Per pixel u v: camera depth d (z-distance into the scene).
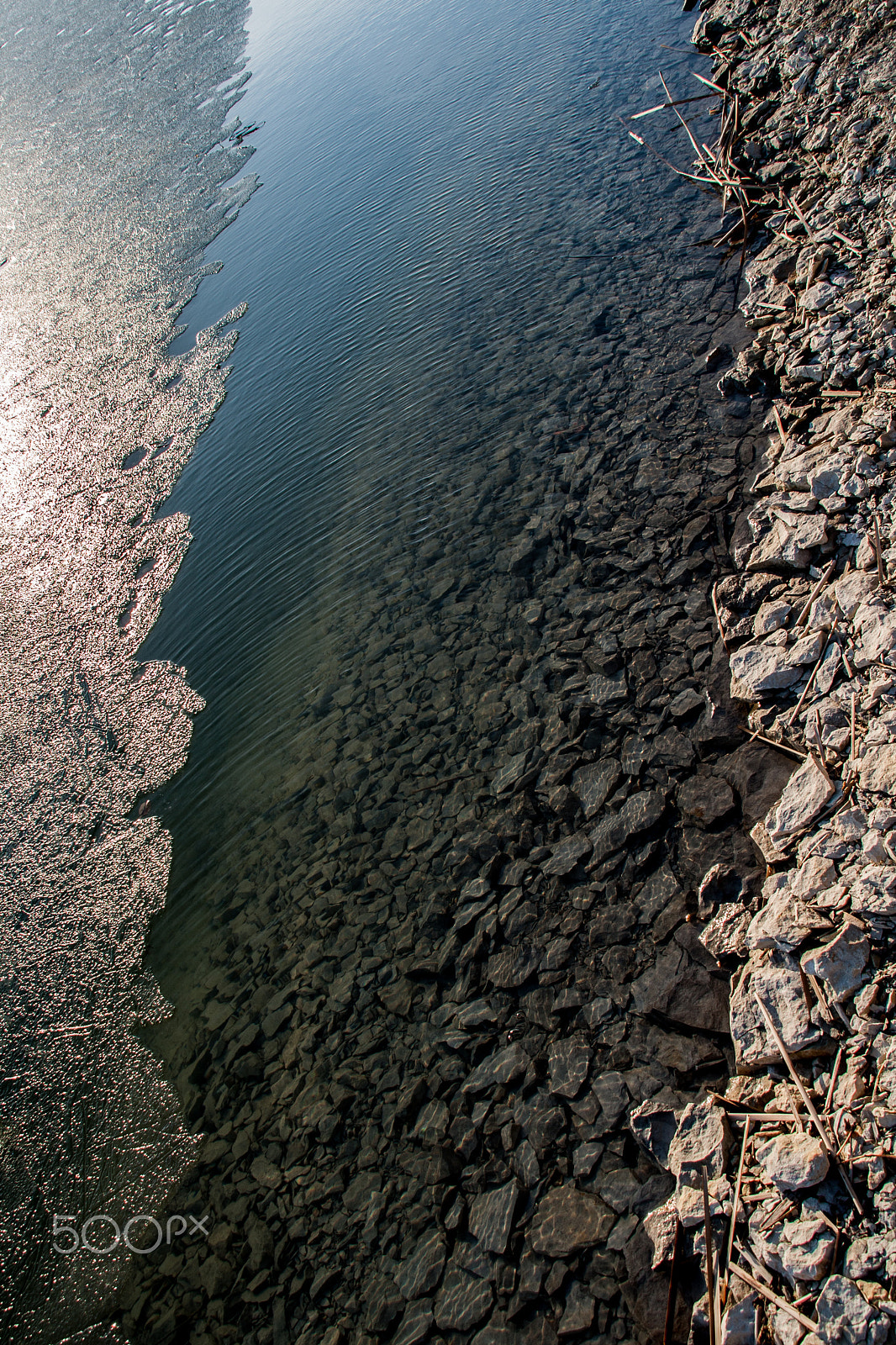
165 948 7.65
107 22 34.84
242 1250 5.57
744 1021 4.92
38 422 15.43
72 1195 6.31
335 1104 5.99
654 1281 4.39
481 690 8.05
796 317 8.94
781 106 11.74
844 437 7.29
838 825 5.13
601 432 9.63
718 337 9.82
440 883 6.85
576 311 11.38
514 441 10.19
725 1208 4.34
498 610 8.60
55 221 21.95
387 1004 6.36
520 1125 5.35
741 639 6.95
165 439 13.87
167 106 25.80
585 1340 4.40
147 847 8.50
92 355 16.64
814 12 12.19
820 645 6.19
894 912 4.52
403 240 14.92
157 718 9.73
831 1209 4.01
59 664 10.95
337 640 9.30
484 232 13.88
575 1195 4.93
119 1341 5.50
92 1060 7.06
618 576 8.16
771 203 10.75
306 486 11.48
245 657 9.87
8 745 10.17
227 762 8.89
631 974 5.69
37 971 7.87
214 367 14.88
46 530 13.09
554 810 6.84
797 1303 3.86
